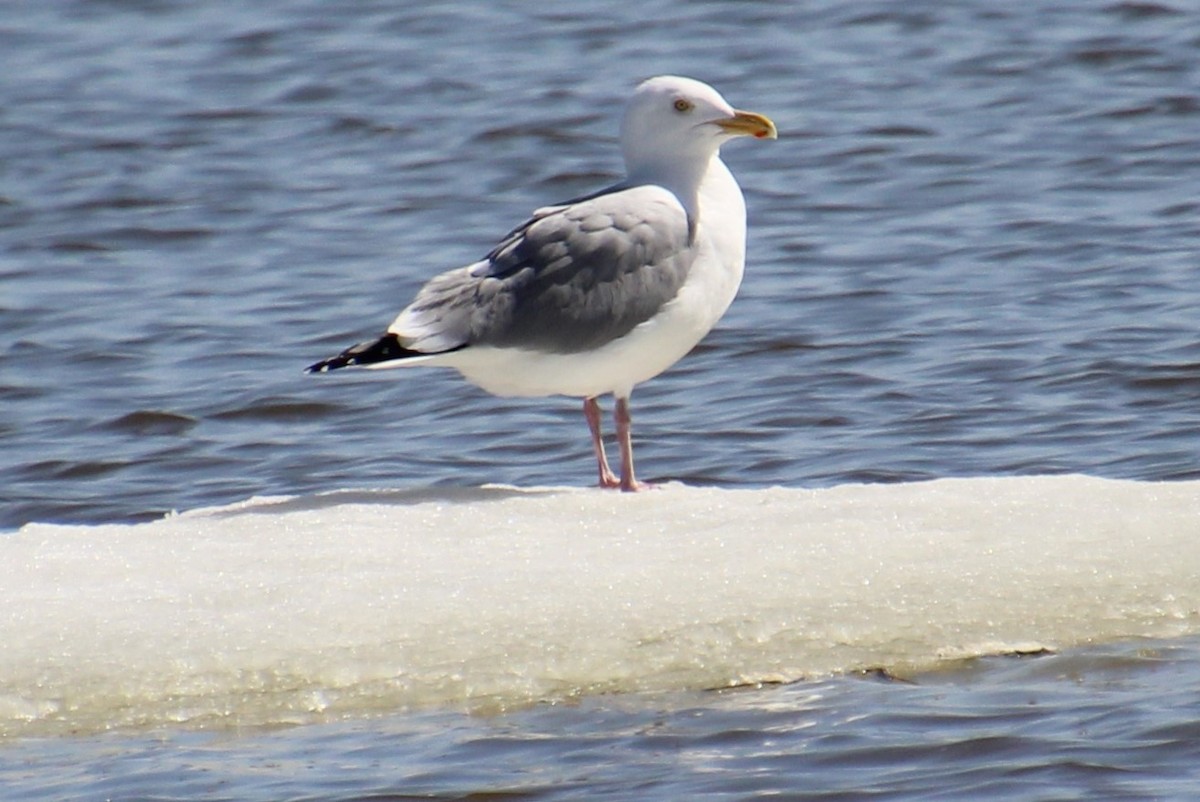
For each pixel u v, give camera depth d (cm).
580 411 1684
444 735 912
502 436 1627
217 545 1073
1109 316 1866
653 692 945
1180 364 1706
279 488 1538
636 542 1064
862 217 2281
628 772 878
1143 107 2653
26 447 1662
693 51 3036
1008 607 1005
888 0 3238
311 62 3058
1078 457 1513
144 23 3316
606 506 1120
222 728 925
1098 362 1725
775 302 1969
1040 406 1638
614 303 1109
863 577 1021
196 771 882
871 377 1734
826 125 2656
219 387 1789
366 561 1041
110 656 955
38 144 2730
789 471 1520
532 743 902
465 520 1104
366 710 934
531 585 1010
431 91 2894
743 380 1747
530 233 1122
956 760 882
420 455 1595
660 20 3209
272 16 3319
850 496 1127
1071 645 982
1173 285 1952
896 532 1070
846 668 966
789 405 1673
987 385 1695
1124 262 2041
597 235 1112
